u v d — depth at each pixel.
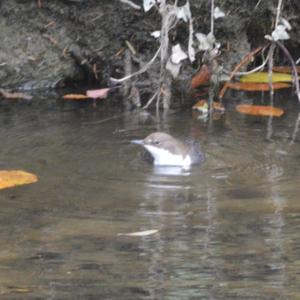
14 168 8.41
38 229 6.86
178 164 8.54
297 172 8.30
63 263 6.23
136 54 11.56
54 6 11.50
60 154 8.87
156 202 7.49
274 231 6.84
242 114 10.41
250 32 12.02
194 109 10.70
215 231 6.84
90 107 10.79
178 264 6.22
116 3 11.41
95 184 7.96
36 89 11.68
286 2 11.88
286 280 5.96
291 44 12.34
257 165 8.53
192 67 11.66
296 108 10.67
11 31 11.56
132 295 5.74
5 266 6.18
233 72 11.38
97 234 6.76
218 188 7.88
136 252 6.43
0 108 10.70
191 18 10.94
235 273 6.07
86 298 5.69
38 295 5.73
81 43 11.68
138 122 10.08
